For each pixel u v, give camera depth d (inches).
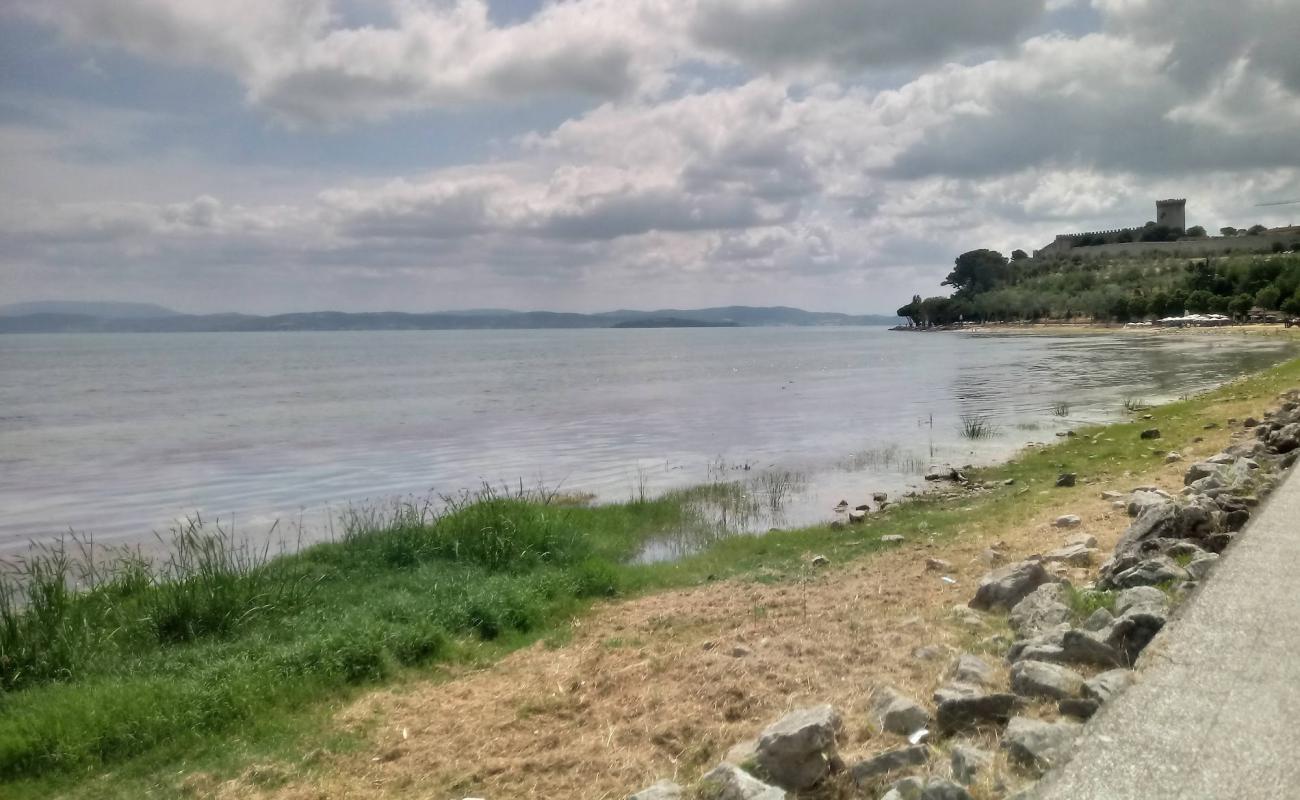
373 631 310.3
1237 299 4072.3
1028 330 5236.2
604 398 1601.9
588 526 536.1
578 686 263.9
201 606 344.2
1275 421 662.5
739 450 904.3
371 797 205.9
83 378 2447.1
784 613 326.0
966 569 371.6
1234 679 170.4
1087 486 562.6
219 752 238.7
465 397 1673.2
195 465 881.5
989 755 161.8
